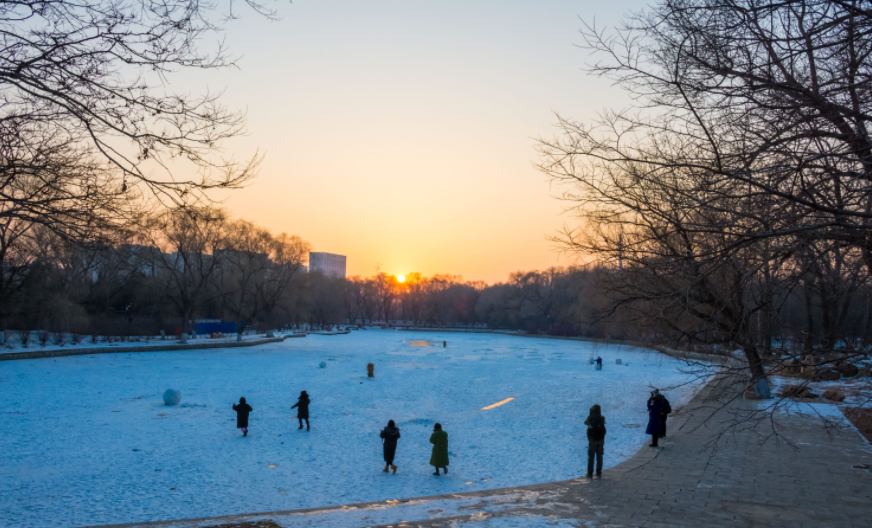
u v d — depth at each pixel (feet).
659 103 22.54
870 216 17.12
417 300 585.63
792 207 20.45
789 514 34.55
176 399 89.92
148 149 22.04
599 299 80.59
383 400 101.81
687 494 39.73
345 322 611.47
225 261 247.09
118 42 21.01
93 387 107.96
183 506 42.29
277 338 280.92
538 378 139.74
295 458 58.18
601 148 25.05
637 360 196.75
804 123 20.62
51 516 39.24
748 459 50.37
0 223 42.47
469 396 107.96
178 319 257.96
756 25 19.56
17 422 73.46
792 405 75.66
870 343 31.60
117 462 55.11
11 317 175.73
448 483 49.03
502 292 483.10
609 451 57.52
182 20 20.83
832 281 28.86
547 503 38.17
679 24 21.03
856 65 19.83
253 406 92.07
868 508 35.76
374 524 33.01
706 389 102.89
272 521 34.12
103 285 221.87
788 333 31.83
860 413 69.97
